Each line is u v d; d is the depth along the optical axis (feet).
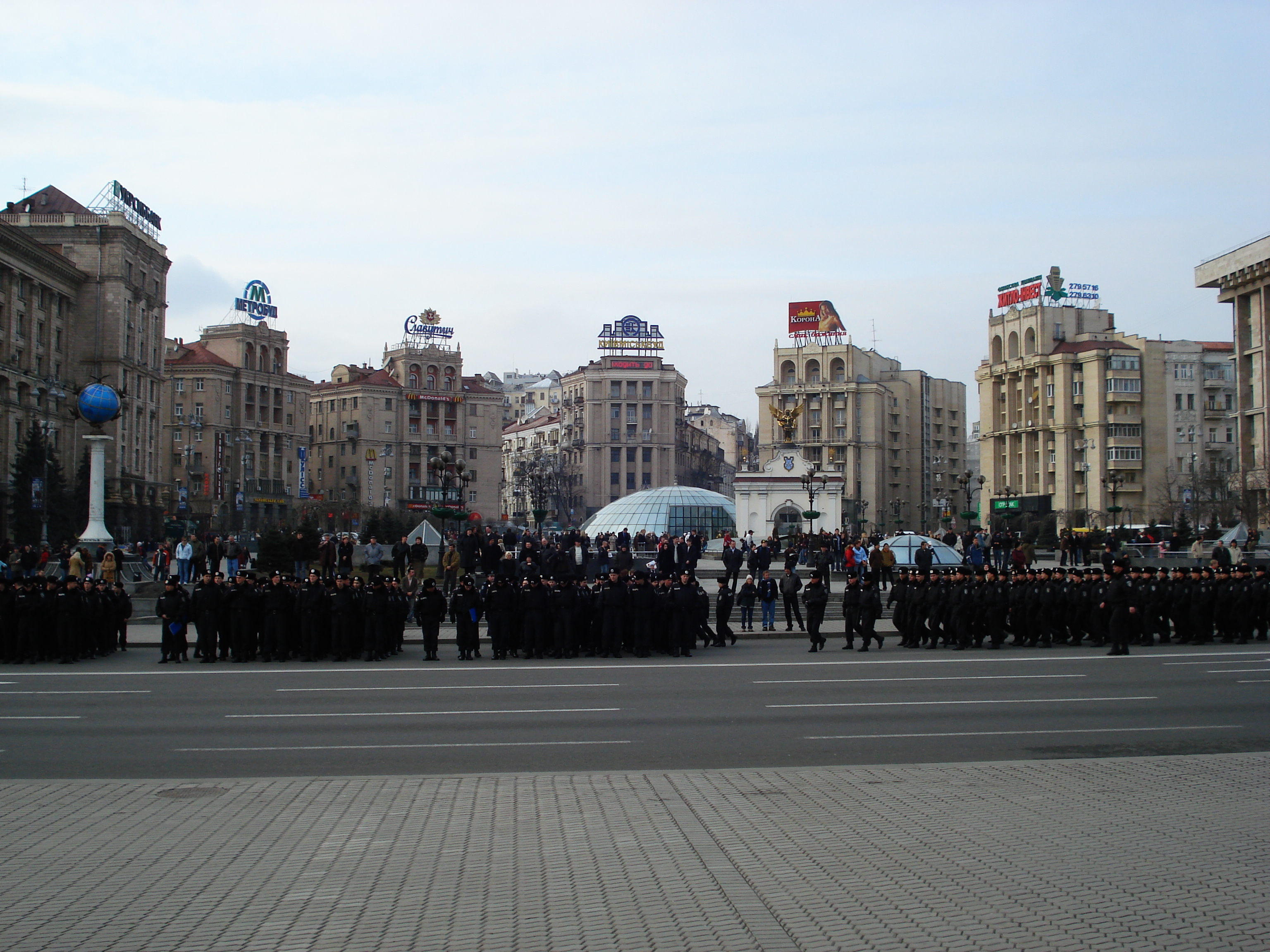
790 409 497.05
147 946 23.59
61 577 115.03
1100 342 403.95
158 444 337.93
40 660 82.99
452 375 476.54
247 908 25.95
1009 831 32.94
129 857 30.14
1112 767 42.70
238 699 62.59
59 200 314.76
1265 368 275.80
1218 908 26.04
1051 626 92.43
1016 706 59.57
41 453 233.55
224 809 35.70
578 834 32.45
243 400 406.21
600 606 85.56
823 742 49.34
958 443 555.28
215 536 160.35
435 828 33.06
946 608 91.76
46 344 284.61
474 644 83.76
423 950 23.27
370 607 83.05
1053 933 24.40
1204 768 42.52
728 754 46.47
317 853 30.48
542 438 571.69
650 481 501.97
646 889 27.35
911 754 46.44
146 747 48.06
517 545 145.79
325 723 54.39
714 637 94.73
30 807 36.04
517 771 42.88
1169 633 98.17
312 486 467.52
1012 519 362.33
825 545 176.35
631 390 506.07
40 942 23.81
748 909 25.90
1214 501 280.92
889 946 23.61
